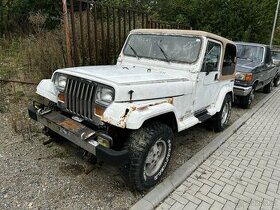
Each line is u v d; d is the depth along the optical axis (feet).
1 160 12.05
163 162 11.28
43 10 39.78
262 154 15.62
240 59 28.81
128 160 9.71
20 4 39.58
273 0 59.52
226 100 18.17
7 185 10.43
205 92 14.69
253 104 28.71
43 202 9.71
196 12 55.57
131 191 10.76
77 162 12.38
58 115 11.19
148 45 14.58
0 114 16.67
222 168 13.52
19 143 13.66
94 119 10.09
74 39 17.63
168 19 56.59
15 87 20.16
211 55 14.40
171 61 13.61
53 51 20.98
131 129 9.32
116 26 23.43
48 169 11.69
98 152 9.25
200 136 17.60
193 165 13.15
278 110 26.86
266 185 12.27
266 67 29.12
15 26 37.60
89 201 9.98
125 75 10.96
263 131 19.84
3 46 30.89
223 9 54.29
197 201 10.67
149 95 10.39
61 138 13.71
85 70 11.29
